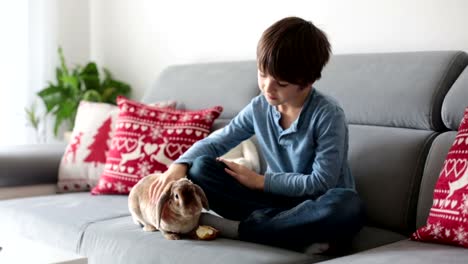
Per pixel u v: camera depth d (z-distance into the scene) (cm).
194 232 140
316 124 145
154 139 196
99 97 285
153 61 289
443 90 160
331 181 139
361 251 138
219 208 146
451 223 127
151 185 148
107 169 199
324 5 219
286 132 149
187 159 153
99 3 315
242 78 210
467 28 184
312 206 130
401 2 199
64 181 211
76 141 215
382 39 204
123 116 205
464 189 127
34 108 300
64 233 157
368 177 160
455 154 135
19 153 208
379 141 162
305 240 130
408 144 157
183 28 273
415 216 153
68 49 314
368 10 207
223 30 255
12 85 294
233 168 148
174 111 204
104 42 314
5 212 177
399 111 165
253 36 244
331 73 184
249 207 145
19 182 202
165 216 137
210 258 125
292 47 135
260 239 135
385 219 156
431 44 193
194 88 222
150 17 288
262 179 146
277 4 234
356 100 174
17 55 294
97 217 163
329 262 115
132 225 153
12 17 292
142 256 134
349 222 131
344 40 214
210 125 199
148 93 242
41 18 302
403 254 119
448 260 113
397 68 171
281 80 136
